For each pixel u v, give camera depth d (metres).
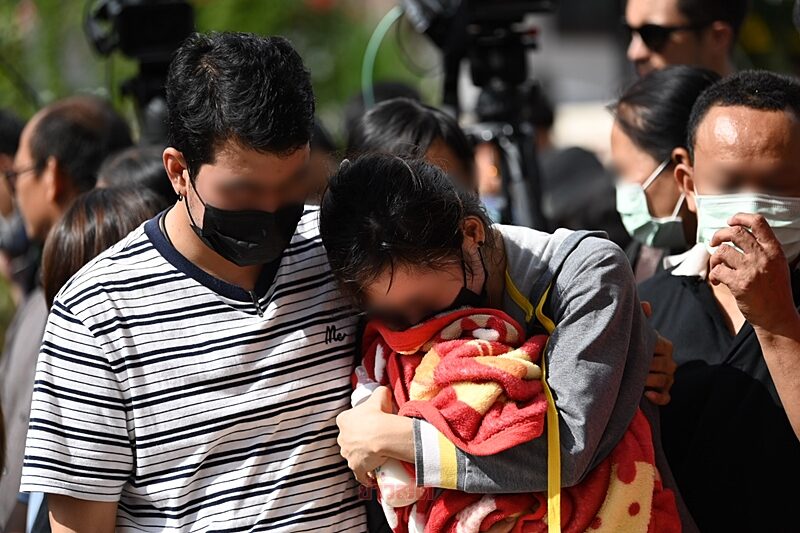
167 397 5.24
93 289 5.22
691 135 6.44
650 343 5.60
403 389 5.32
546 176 11.53
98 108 9.78
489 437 4.98
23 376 8.18
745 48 16.97
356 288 5.16
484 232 5.30
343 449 5.30
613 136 7.73
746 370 6.01
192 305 5.33
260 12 20.86
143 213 6.88
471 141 9.86
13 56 16.36
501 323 5.24
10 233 11.20
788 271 5.53
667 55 9.82
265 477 5.42
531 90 10.38
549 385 5.18
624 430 5.32
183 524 5.31
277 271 5.51
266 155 4.93
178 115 5.05
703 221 6.18
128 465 5.26
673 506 5.45
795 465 5.80
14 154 11.50
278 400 5.41
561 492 5.16
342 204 5.08
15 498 7.98
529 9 9.90
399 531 5.41
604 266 5.29
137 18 10.30
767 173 5.91
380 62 21.81
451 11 9.95
